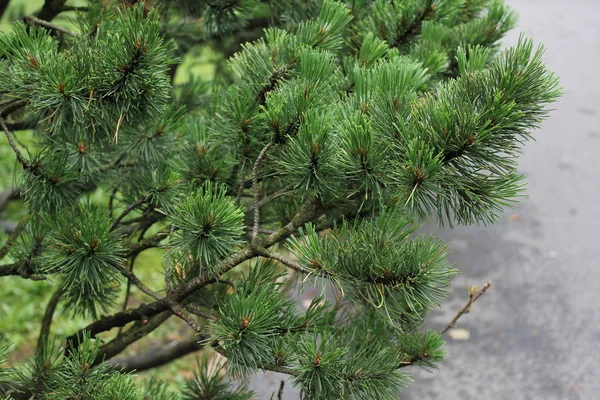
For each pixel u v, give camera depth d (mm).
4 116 1348
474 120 1170
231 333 1211
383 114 1229
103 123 1265
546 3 9195
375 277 1220
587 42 7434
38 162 1333
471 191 1209
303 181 1243
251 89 1350
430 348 1358
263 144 1310
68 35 1402
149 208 1421
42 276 1385
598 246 3936
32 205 1340
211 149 1410
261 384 2652
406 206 1254
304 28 1382
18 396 1401
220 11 1534
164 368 2982
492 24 1540
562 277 3609
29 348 3109
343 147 1217
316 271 1221
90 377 1267
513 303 3375
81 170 1370
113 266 1288
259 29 1825
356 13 1533
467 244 3932
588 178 4758
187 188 1381
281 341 1239
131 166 1460
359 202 1299
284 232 1273
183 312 1291
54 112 1228
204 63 2193
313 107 1263
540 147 5238
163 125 1396
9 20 2428
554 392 2746
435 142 1188
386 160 1209
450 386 2771
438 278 1212
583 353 2992
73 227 1283
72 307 1467
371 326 1380
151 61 1229
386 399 1259
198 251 1220
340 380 1235
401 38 1484
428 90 1376
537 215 4277
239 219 1234
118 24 1254
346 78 1375
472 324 3197
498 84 1193
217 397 1436
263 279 1295
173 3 1588
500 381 2811
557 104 5973
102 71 1230
